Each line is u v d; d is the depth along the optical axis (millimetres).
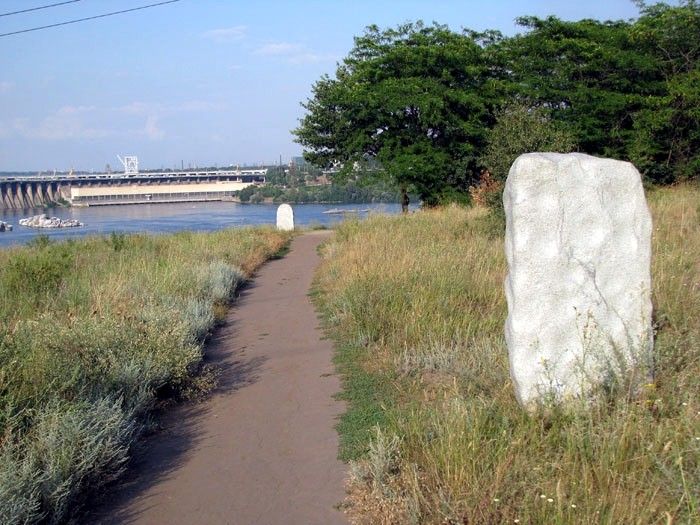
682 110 23906
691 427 4113
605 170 5109
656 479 3719
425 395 5820
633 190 5164
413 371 6559
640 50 25516
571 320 5051
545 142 12438
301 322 9672
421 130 27688
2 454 4461
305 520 4270
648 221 5199
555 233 5016
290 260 17438
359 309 8727
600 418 4445
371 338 7809
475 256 10289
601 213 5082
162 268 12359
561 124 23781
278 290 12727
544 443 4336
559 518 3461
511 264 5109
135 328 7258
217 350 8508
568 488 3785
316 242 22000
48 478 4293
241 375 7387
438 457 4289
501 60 27781
